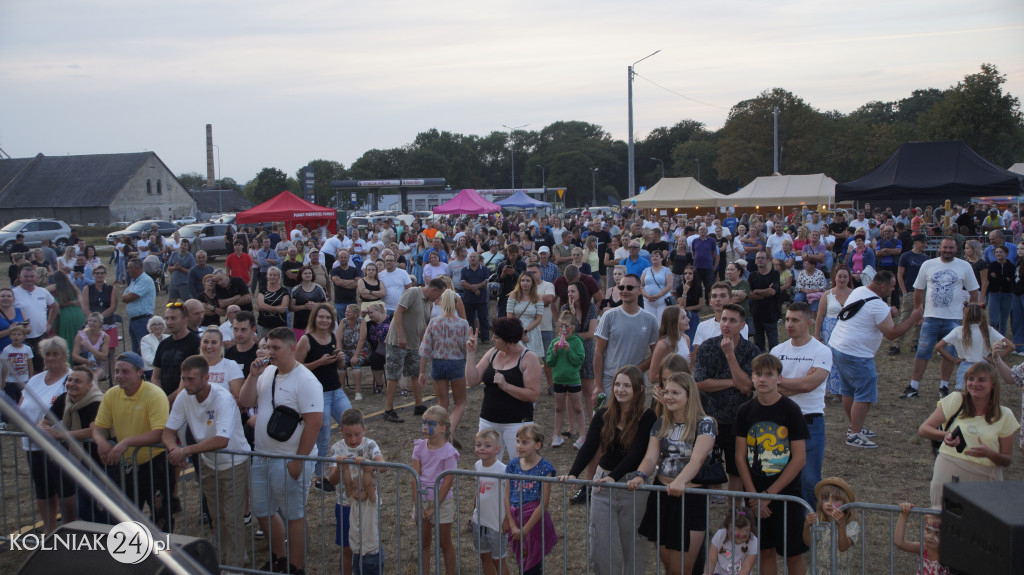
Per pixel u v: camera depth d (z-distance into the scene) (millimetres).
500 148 137000
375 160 117375
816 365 5254
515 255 13320
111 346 9914
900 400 9172
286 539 5055
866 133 77000
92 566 3275
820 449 5293
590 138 125812
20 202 61062
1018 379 5805
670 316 6371
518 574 4957
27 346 7750
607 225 20359
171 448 5109
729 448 5414
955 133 53906
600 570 4504
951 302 8883
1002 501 2643
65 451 2117
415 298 8672
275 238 22219
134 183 62781
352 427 5012
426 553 5141
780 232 16266
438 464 5148
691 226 19781
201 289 11844
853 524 4062
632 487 4234
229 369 5930
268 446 5230
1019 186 16891
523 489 4684
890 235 15023
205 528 5984
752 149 73125
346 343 10102
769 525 4531
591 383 7801
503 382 5973
